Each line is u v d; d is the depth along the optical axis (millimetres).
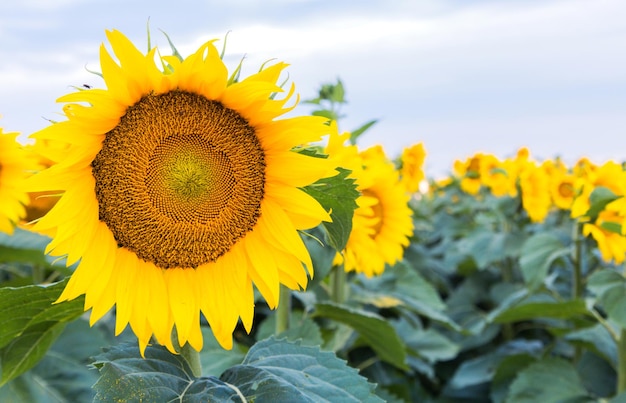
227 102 785
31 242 1359
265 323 1399
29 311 795
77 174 754
